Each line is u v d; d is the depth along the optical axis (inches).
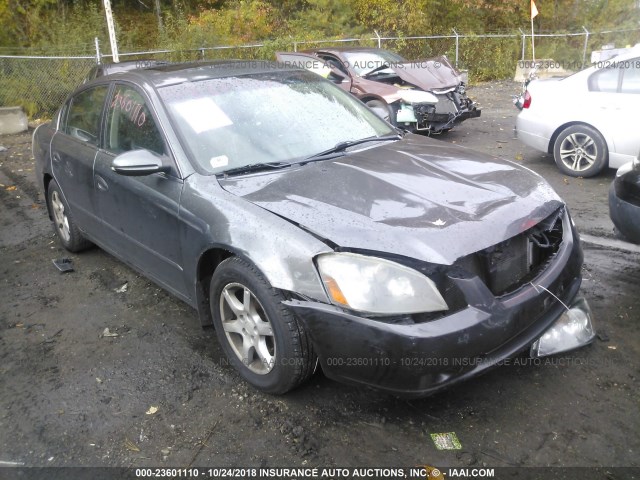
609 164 265.7
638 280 163.0
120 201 151.5
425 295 98.5
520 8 855.1
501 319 102.3
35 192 297.6
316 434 108.7
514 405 113.7
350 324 99.5
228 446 107.3
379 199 113.4
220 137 137.0
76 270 190.9
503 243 108.7
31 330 153.6
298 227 108.5
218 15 804.6
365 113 164.9
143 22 855.1
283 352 109.5
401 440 106.2
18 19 706.2
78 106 184.5
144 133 144.3
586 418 109.3
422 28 777.6
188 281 132.6
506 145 355.6
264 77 158.7
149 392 124.3
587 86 269.3
